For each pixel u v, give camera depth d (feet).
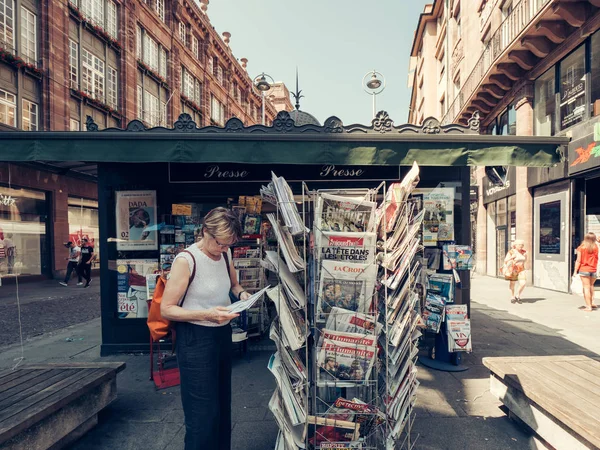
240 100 127.65
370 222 7.21
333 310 6.88
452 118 58.59
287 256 6.46
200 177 16.11
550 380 8.55
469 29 52.65
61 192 50.39
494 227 48.60
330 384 6.83
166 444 8.66
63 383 8.73
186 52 83.82
